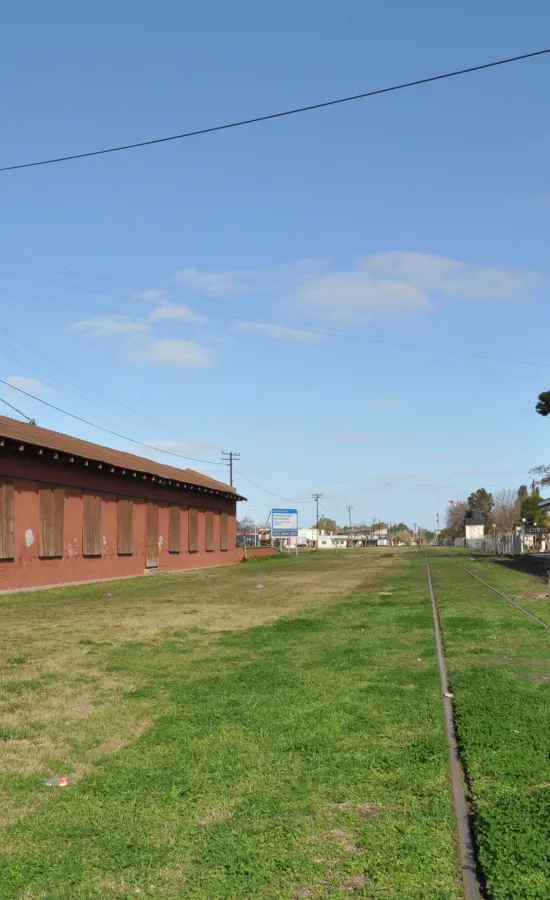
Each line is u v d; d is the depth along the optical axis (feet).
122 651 39.04
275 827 16.01
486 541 277.64
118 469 112.27
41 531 91.61
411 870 13.92
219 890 13.35
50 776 19.83
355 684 29.81
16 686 30.27
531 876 13.25
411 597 70.28
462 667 33.32
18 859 14.79
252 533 446.19
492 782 18.37
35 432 99.35
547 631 44.19
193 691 29.01
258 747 21.77
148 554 129.49
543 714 24.31
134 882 13.79
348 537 569.23
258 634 45.09
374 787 18.35
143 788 18.62
